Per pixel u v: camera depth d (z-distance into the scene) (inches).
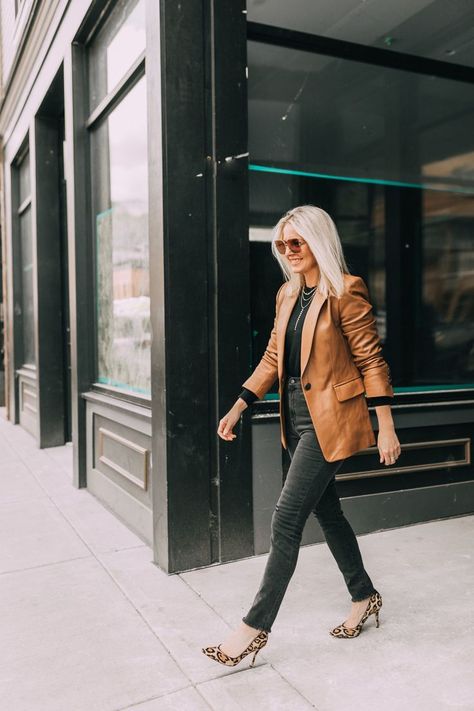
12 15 338.3
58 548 149.9
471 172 184.9
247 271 137.9
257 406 140.4
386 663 94.9
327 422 93.0
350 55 165.5
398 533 154.1
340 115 164.7
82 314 209.8
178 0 129.7
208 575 131.0
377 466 156.6
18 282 366.6
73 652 100.7
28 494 201.8
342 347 95.2
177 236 131.2
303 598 118.3
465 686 88.6
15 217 366.6
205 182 134.3
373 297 171.3
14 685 91.5
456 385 180.2
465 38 170.7
